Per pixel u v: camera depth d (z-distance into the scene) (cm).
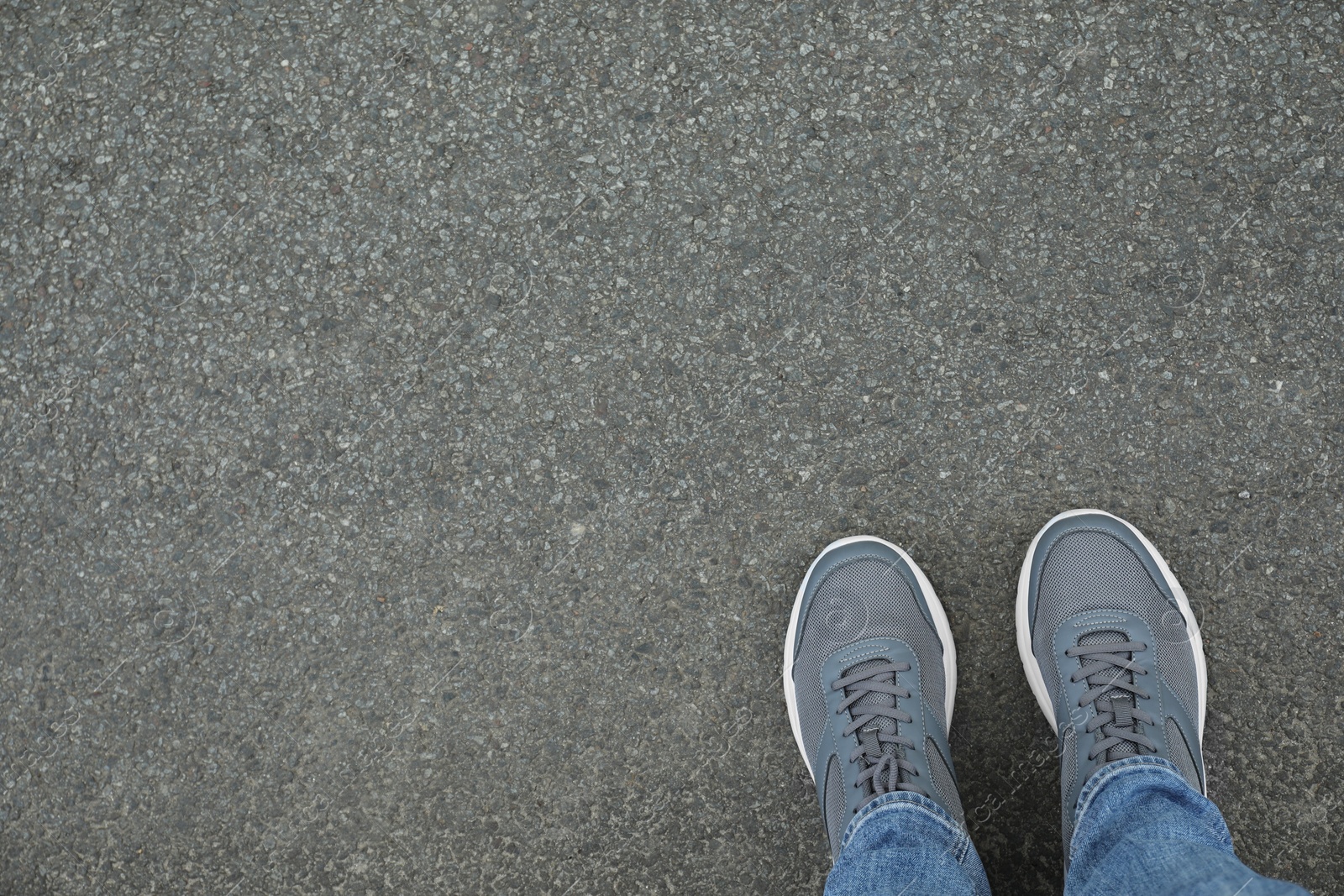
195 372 161
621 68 159
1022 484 156
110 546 162
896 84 157
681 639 158
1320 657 153
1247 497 154
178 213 162
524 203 160
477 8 160
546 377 159
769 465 158
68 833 163
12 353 163
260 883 161
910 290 157
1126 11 155
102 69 162
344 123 161
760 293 158
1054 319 156
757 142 158
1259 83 155
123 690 162
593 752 159
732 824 158
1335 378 153
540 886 159
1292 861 152
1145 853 122
